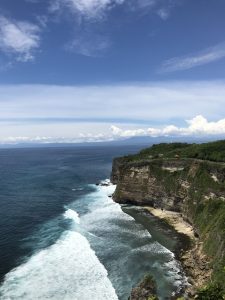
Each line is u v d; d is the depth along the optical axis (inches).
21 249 2383.1
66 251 2332.7
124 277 1967.3
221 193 2723.9
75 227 2893.7
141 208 3641.7
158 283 1889.8
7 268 2074.3
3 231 2802.7
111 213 3405.5
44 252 2316.7
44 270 2039.9
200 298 1258.0
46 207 3656.5
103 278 1946.4
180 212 3326.8
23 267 2079.2
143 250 2364.7
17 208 3612.2
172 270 2053.4
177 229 2856.8
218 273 1743.4
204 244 2185.0
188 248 2407.7
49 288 1833.2
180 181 3393.2
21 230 2827.3
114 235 2682.1
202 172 3088.1
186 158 3627.0
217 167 2901.1
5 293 1775.3
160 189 3580.2
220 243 1962.4
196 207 2896.2
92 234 2706.7
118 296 1768.0
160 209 3555.6
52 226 2928.2
